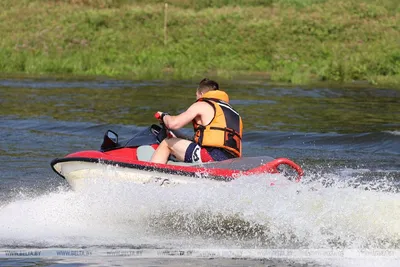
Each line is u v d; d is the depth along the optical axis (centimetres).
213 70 10462
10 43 11462
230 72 10175
